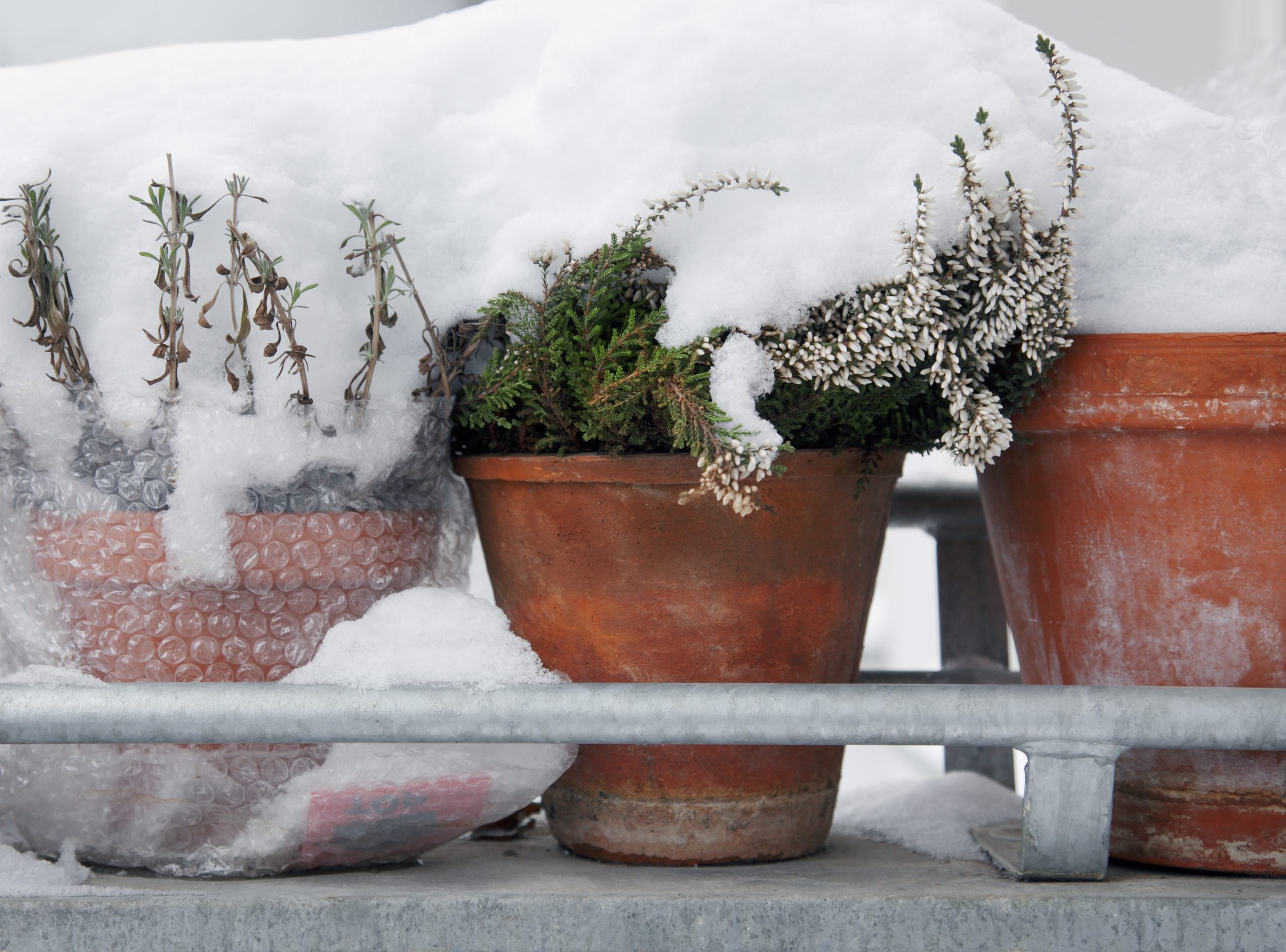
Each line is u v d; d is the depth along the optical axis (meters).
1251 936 0.74
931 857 0.95
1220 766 0.85
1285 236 0.83
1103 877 0.81
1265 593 0.84
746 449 0.73
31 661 0.86
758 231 0.80
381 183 0.88
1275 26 1.69
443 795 0.81
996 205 0.78
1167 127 0.88
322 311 0.83
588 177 0.85
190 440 0.80
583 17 0.91
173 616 0.83
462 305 0.87
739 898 0.74
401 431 0.86
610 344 0.79
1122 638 0.88
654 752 0.89
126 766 0.82
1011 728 0.77
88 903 0.73
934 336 0.77
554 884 0.81
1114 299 0.85
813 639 0.90
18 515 0.85
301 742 0.76
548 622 0.90
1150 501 0.85
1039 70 0.92
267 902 0.73
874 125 0.83
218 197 0.81
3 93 0.88
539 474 0.86
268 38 2.45
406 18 2.45
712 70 0.83
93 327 0.81
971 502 1.33
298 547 0.83
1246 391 0.81
